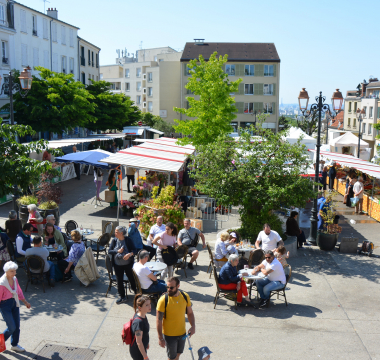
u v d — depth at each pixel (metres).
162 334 6.28
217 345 7.48
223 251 10.66
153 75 82.81
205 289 10.12
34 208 12.77
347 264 12.41
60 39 43.59
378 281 11.02
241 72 61.84
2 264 10.25
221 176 12.53
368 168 19.45
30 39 37.34
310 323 8.48
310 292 10.18
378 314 9.01
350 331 8.17
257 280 9.14
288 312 9.00
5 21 33.16
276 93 62.06
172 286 6.16
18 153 11.62
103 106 43.66
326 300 9.71
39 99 30.53
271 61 61.28
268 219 13.01
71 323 8.13
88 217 17.20
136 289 9.16
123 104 44.62
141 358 5.94
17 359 6.79
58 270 10.15
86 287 9.99
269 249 11.19
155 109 83.06
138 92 88.94
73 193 22.03
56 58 42.81
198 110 25.12
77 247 10.05
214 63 25.17
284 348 7.42
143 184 18.70
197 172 13.46
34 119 30.77
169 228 10.15
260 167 12.55
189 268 11.52
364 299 9.81
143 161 16.80
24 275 10.58
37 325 8.00
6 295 6.81
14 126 11.59
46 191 15.14
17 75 29.59
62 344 7.34
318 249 13.91
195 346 7.41
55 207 14.69
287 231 13.76
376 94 64.31
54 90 30.83
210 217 17.34
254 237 13.11
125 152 18.92
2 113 30.05
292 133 24.80
